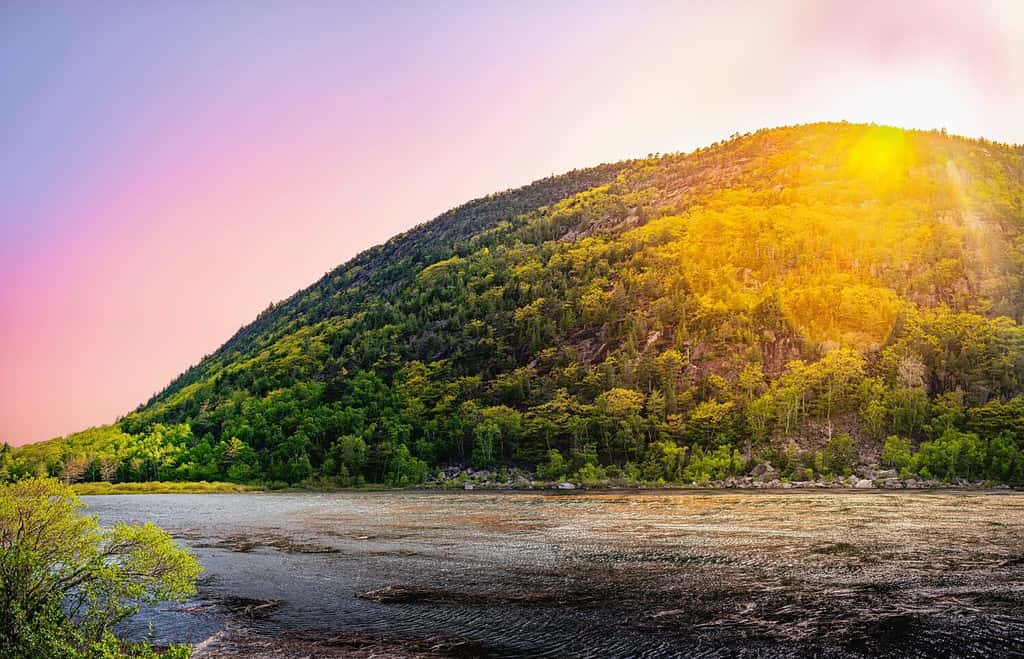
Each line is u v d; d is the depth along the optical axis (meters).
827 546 53.47
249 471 189.38
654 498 111.56
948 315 194.62
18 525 25.19
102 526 76.75
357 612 35.97
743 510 84.44
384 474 177.62
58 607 24.58
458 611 35.75
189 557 27.39
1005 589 38.53
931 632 30.86
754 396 177.50
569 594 39.06
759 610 34.78
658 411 179.12
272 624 33.91
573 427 173.50
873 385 167.88
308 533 69.44
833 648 28.86
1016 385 167.62
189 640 31.45
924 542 54.91
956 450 137.38
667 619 33.47
